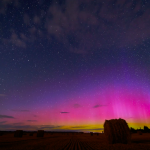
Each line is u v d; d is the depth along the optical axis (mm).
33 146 13750
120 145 13797
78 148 12828
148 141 18297
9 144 15734
